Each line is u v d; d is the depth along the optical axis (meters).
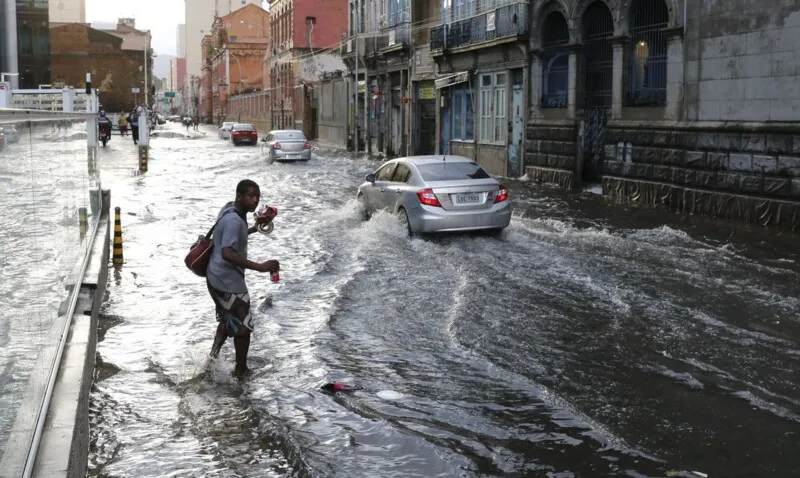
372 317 9.18
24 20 56.06
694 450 5.50
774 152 16.50
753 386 6.74
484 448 5.61
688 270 11.62
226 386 6.99
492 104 31.30
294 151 38.06
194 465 5.43
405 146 42.56
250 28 127.75
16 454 4.00
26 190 4.89
